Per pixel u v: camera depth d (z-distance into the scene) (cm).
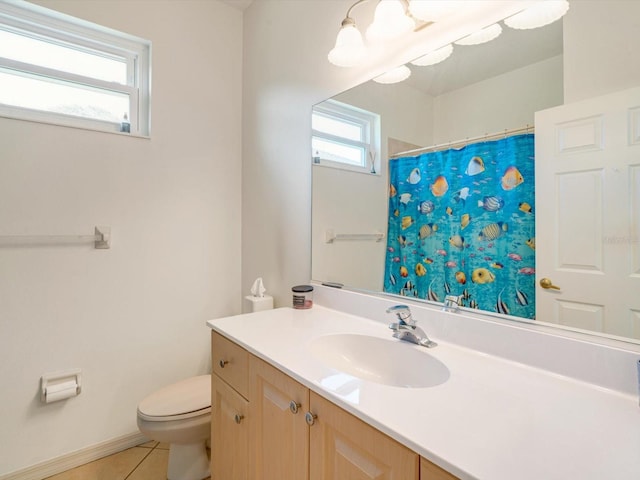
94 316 169
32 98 159
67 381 160
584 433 61
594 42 82
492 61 102
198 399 150
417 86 122
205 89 202
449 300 111
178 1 192
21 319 151
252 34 206
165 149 188
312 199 164
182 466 151
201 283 202
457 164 112
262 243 198
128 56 184
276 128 187
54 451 158
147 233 183
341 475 76
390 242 132
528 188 94
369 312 137
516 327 93
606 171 80
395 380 105
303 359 97
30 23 157
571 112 86
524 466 52
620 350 76
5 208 147
